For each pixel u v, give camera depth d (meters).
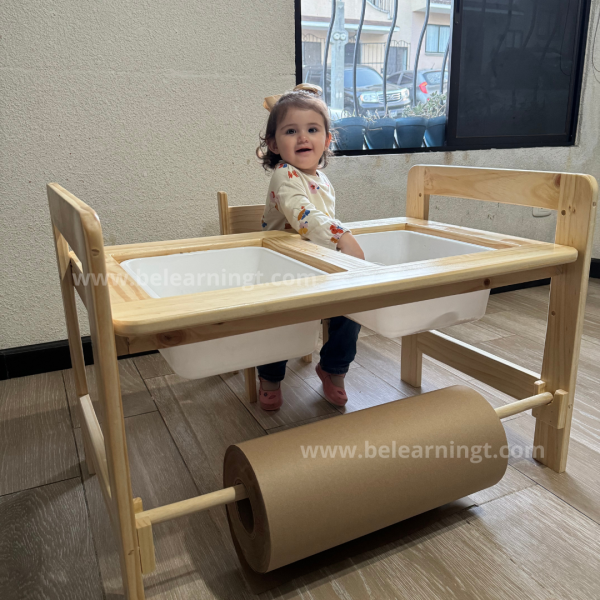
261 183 1.67
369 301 0.75
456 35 1.91
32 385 1.43
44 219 1.43
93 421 0.93
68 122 1.39
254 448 0.75
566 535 0.85
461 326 1.82
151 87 1.46
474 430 0.84
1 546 0.84
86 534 0.87
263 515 0.70
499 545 0.83
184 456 1.08
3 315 1.45
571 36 2.16
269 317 0.68
